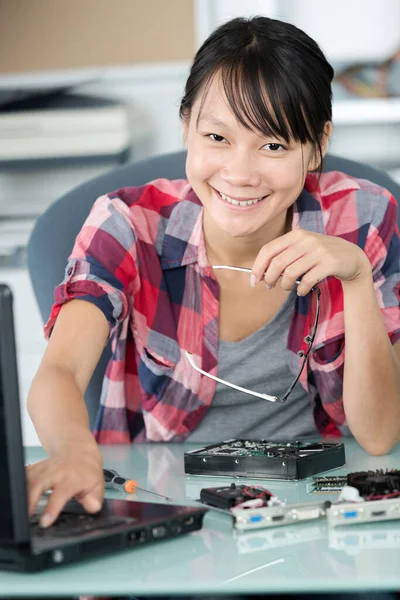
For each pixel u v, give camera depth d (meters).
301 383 1.59
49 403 1.19
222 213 1.41
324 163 1.85
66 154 3.23
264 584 0.81
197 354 1.57
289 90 1.30
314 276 1.32
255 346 1.58
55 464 1.01
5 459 0.84
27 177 3.26
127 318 1.57
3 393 0.84
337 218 1.64
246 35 1.32
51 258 1.80
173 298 1.59
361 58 3.23
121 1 3.25
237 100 1.30
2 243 3.28
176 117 3.27
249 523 0.97
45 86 3.29
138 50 3.26
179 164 1.87
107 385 1.67
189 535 0.96
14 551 0.85
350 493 0.99
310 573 0.83
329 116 1.39
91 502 0.98
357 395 1.39
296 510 0.99
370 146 3.26
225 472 1.22
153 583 0.82
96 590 0.81
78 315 1.42
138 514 0.96
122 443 1.58
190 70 1.38
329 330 1.55
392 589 0.80
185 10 3.24
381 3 3.21
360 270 1.37
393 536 0.94
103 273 1.50
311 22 3.23
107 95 3.28
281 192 1.38
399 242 1.67
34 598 0.88
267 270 1.33
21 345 3.27
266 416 1.62
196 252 1.57
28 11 3.27
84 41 3.27
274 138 1.33
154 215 1.62
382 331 1.41
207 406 1.60
